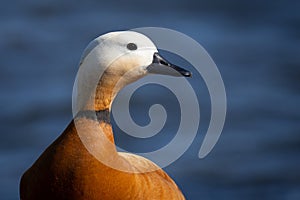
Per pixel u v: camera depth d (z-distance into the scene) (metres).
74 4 25.39
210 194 14.20
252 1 25.97
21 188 7.26
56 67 20.39
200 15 24.86
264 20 24.45
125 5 25.50
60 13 24.75
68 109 17.66
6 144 16.05
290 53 21.55
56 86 18.92
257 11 25.30
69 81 19.50
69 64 20.73
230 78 19.55
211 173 14.54
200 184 14.32
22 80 19.47
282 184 14.63
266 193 14.45
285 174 14.85
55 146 7.04
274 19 24.53
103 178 6.97
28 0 25.25
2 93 18.55
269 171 14.90
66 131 7.09
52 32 23.06
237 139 15.95
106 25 23.86
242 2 25.86
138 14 24.97
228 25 23.91
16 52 21.45
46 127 16.81
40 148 15.95
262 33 23.30
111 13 24.77
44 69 20.28
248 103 17.80
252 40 22.67
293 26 24.08
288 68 20.34
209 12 25.14
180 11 25.14
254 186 14.52
